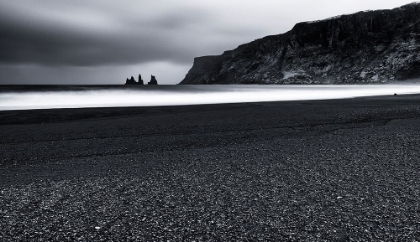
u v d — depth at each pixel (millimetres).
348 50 167125
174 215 4566
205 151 9047
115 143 10336
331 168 6895
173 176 6566
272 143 9984
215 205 4930
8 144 10234
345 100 29844
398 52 144625
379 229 4016
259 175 6516
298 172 6660
